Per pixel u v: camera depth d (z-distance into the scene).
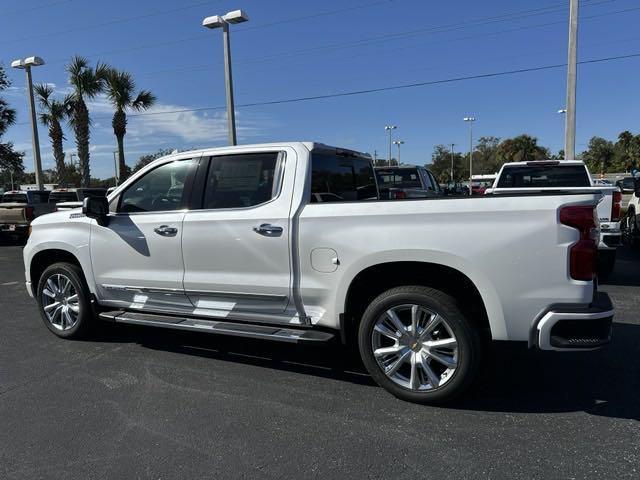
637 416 3.57
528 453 3.10
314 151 4.35
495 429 3.41
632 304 6.63
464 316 3.59
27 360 4.92
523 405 3.77
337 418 3.62
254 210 4.26
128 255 4.90
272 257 4.16
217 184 4.52
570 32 15.05
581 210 3.34
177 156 4.75
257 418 3.64
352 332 4.17
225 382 4.31
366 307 4.11
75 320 5.47
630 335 5.34
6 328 6.05
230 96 17.28
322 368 4.62
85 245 5.18
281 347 5.24
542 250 3.35
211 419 3.63
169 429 3.50
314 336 4.04
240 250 4.29
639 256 11.03
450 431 3.40
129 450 3.23
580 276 3.33
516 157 75.81
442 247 3.55
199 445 3.28
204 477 2.93
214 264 4.43
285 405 3.85
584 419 3.54
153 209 4.83
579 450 3.13
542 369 4.46
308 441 3.30
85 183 24.58
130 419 3.65
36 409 3.83
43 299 5.65
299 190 4.15
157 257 4.72
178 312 4.77
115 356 5.01
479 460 3.04
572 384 4.14
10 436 3.43
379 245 3.73
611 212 7.98
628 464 2.96
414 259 3.63
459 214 3.53
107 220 5.00
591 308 3.34
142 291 4.89
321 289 4.00
